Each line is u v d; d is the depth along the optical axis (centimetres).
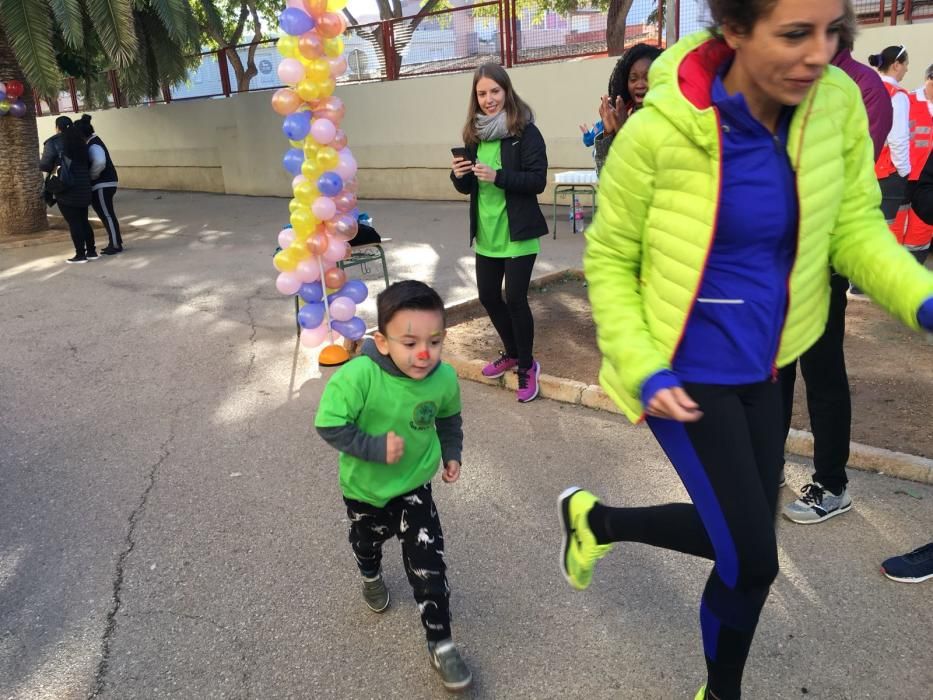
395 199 1527
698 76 175
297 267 549
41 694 254
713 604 199
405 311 226
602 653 261
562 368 525
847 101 187
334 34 530
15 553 339
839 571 294
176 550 335
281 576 313
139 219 1441
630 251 197
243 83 1720
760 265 184
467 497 367
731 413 190
